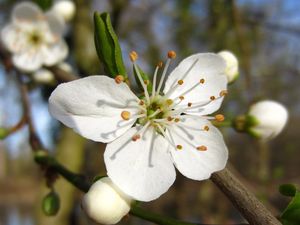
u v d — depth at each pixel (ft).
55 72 0.23
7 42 0.24
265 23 0.38
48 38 0.24
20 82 0.22
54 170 0.16
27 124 0.20
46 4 0.24
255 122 0.17
